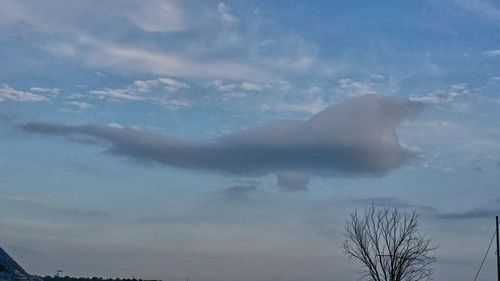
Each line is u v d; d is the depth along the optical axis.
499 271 64.12
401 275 71.50
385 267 71.62
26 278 41.97
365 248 72.44
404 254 71.75
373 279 71.88
